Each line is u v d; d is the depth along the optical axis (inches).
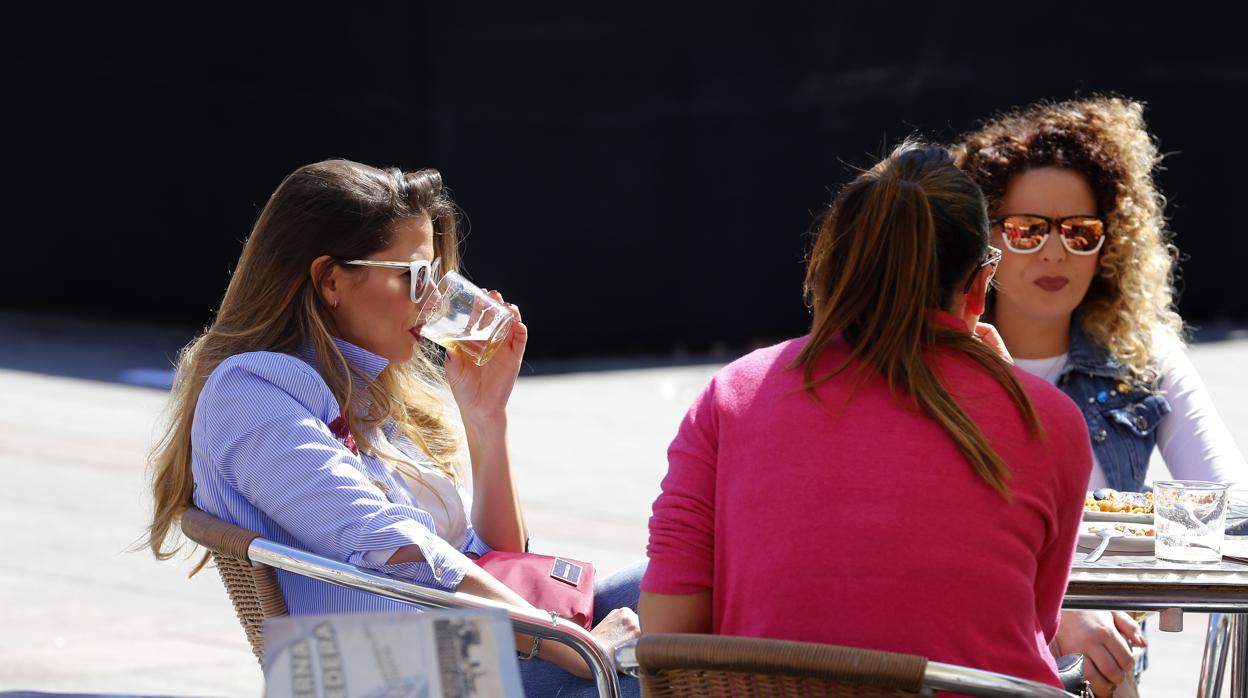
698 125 2172.7
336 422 406.9
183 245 2412.6
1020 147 530.6
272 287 415.5
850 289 326.6
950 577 302.8
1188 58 2529.5
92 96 2524.6
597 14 2086.6
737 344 2231.8
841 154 2257.6
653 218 2158.0
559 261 2100.1
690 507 331.9
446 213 451.2
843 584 304.8
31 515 1061.8
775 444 317.7
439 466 458.6
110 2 2465.6
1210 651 502.6
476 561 433.4
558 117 2076.8
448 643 245.8
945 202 326.3
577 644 384.2
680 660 297.1
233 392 395.2
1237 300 2650.1
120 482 1186.0
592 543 994.1
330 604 399.9
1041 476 311.7
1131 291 528.7
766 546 312.2
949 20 2297.0
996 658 305.1
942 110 2306.8
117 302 2546.8
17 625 792.3
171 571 915.4
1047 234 518.6
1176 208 2568.9
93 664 723.4
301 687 245.6
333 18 2130.9
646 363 2074.3
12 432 1423.5
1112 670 463.8
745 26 2185.0
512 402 1688.0
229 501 397.1
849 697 293.4
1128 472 515.8
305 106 2185.0
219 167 2333.9
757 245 2226.9
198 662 733.3
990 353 322.0
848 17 2240.4
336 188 414.3
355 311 420.2
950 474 307.1
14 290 2714.1
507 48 2037.4
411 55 2030.0
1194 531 389.7
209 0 2311.8
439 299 424.8
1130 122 542.0
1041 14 2359.7
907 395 314.5
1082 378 529.0
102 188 2536.9
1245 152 2610.7
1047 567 321.4
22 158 2659.9
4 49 2650.1
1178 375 528.4
